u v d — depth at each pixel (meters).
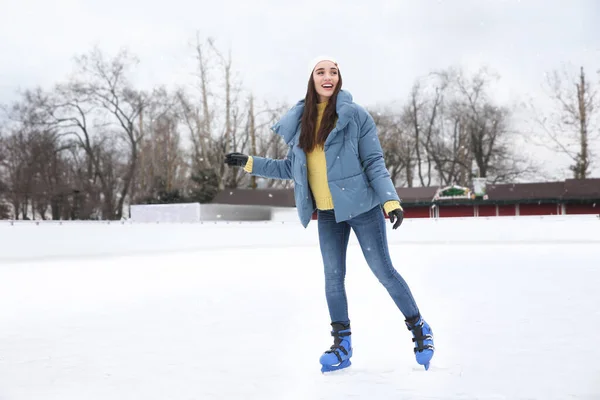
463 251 13.75
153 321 4.43
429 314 4.42
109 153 37.94
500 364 2.72
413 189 31.86
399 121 42.31
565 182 30.44
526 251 13.30
